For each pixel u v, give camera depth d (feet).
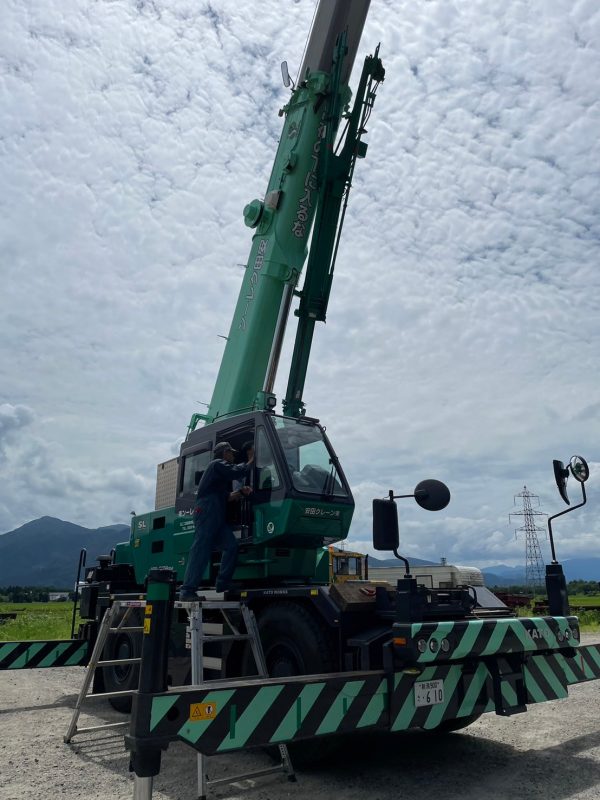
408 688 14.74
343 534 19.97
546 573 18.74
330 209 26.00
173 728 11.38
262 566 19.84
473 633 15.40
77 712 19.48
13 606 181.98
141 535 26.00
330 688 13.55
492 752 17.80
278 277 25.91
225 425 21.99
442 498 15.96
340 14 27.17
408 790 14.70
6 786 15.17
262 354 25.70
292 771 15.57
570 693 26.30
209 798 14.30
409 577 15.19
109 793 14.62
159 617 11.76
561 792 14.25
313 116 26.86
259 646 17.49
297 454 20.33
